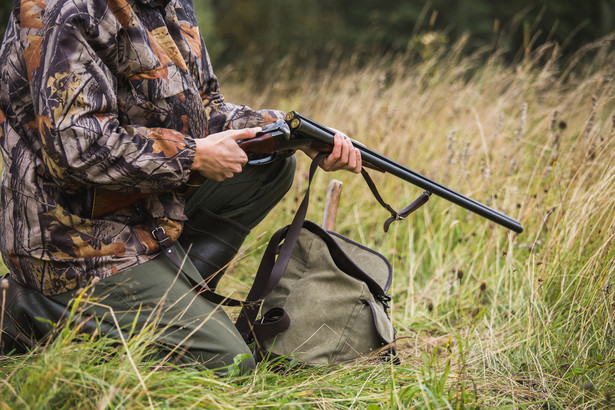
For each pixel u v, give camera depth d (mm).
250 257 2977
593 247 2309
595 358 1853
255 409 1419
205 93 1904
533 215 2678
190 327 1603
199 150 1534
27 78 1482
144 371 1410
